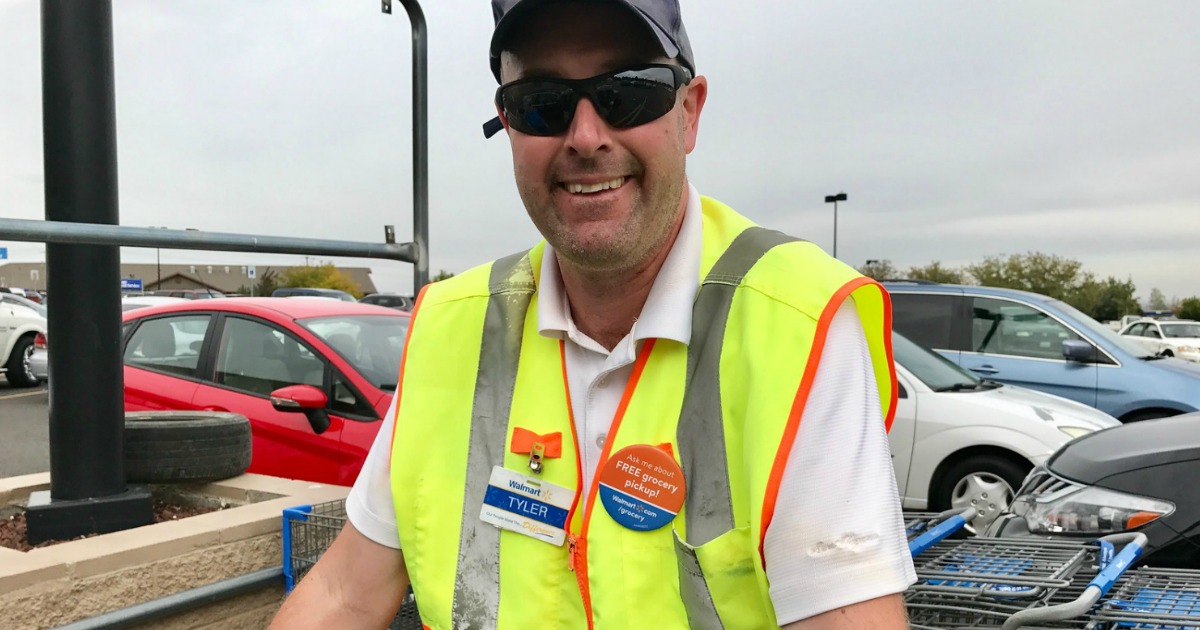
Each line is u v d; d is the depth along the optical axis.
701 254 1.36
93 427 2.89
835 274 1.19
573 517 1.30
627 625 1.20
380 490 1.50
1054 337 7.09
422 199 3.03
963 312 7.41
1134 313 55.28
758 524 1.09
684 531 1.19
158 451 3.17
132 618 2.33
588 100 1.29
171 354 4.76
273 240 2.47
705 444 1.20
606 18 1.28
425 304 1.57
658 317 1.27
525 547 1.31
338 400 4.11
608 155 1.29
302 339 4.34
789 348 1.15
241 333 4.59
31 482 3.32
